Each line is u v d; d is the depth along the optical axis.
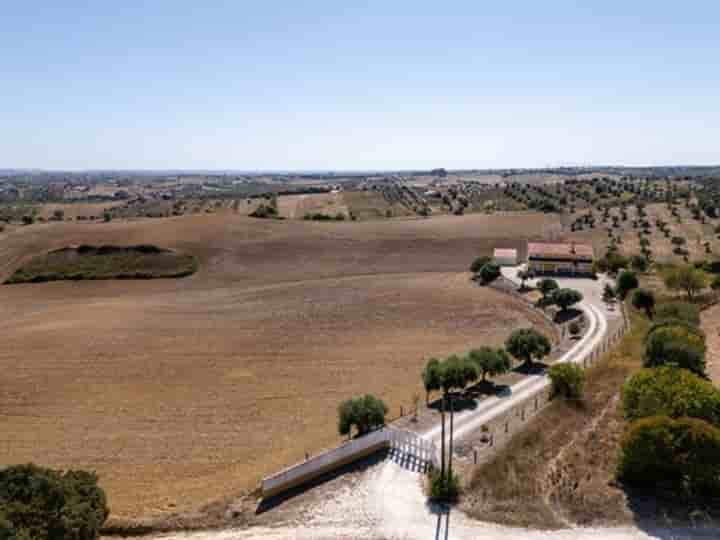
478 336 62.25
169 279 101.31
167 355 57.66
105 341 63.06
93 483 23.91
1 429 40.19
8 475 22.20
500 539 22.73
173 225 128.12
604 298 74.25
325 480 28.44
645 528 23.06
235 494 27.89
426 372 40.16
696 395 27.86
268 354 57.44
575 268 92.62
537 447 30.06
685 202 171.25
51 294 94.44
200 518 25.56
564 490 25.94
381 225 138.62
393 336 63.06
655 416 26.16
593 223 140.50
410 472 28.94
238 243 118.25
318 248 117.75
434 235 128.00
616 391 37.47
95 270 104.00
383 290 85.50
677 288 69.38
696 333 42.03
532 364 48.56
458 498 25.89
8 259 109.38
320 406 42.94
